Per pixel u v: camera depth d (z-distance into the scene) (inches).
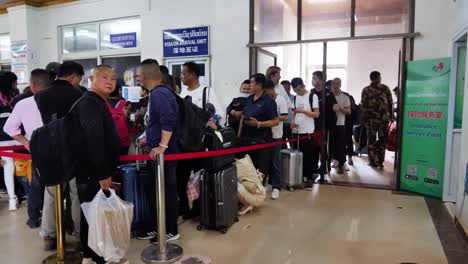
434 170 165.8
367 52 321.7
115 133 94.4
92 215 88.6
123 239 93.0
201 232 125.7
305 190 182.2
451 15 165.6
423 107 167.5
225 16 213.5
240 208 147.3
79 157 88.7
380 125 238.2
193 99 136.0
